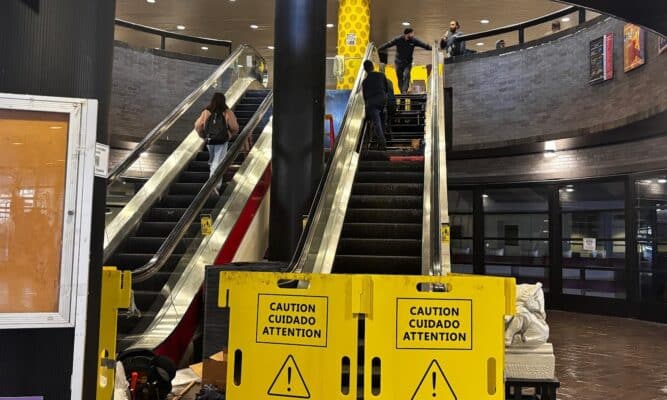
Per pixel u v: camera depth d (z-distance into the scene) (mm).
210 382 4004
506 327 3670
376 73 8859
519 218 13078
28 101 1713
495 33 13633
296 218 6754
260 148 8656
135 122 12930
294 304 2562
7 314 1688
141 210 7027
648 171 10266
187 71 13875
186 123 9734
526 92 12312
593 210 11500
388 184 7234
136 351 3850
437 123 7586
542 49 12078
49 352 1778
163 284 5926
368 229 6367
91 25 1999
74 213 1735
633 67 9805
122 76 12750
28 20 1838
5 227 1707
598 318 10469
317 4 7008
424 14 14555
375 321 2459
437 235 4980
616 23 10391
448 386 2441
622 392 5121
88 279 1814
